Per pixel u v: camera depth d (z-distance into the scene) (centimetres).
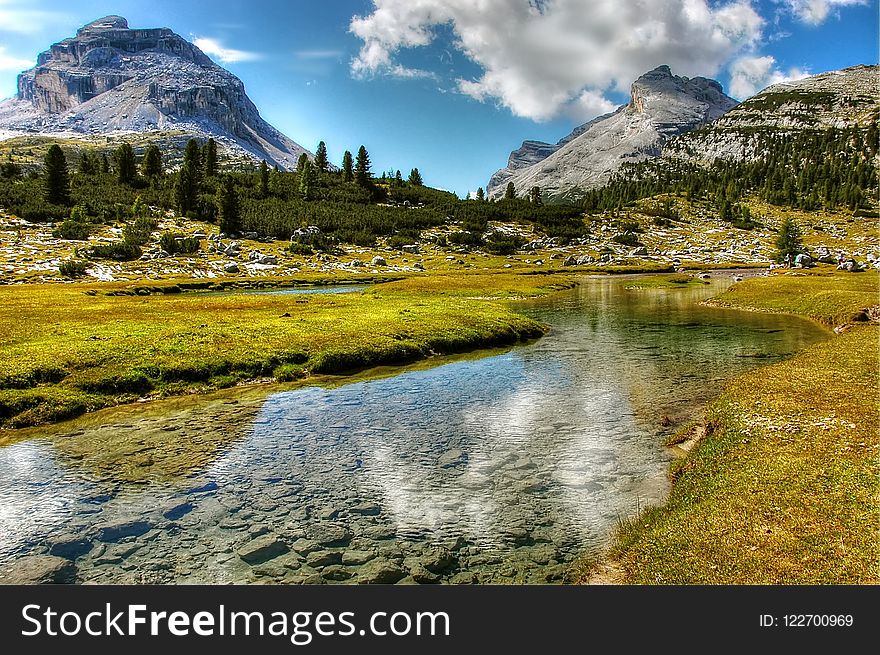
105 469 1877
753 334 4634
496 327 4728
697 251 18100
